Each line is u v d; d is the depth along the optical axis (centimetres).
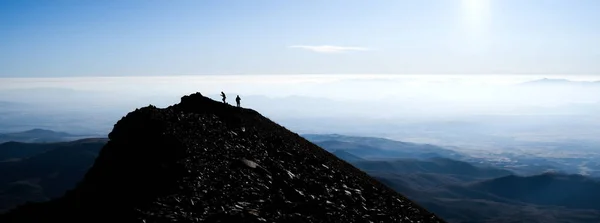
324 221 2111
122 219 1695
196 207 1820
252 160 2794
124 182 2256
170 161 2394
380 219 2625
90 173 2862
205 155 2584
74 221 1909
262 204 2055
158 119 3212
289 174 2767
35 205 2361
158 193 1939
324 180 3067
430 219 3309
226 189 2105
